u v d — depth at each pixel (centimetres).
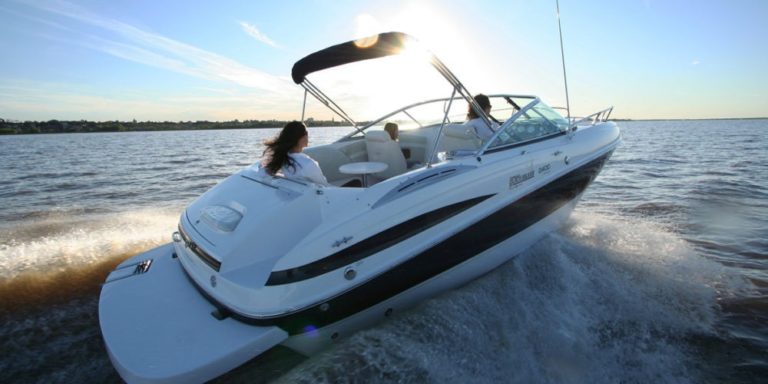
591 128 504
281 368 266
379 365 255
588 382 264
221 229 280
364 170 347
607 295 366
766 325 329
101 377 262
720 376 275
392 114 520
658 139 2739
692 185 899
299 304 253
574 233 512
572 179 445
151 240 517
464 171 339
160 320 254
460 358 271
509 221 377
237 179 350
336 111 448
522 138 409
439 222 319
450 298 331
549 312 334
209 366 222
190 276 292
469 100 352
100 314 260
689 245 505
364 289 281
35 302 352
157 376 212
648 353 295
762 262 454
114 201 842
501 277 376
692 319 336
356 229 276
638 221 618
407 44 294
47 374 263
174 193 939
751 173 1064
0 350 285
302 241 258
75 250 473
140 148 2580
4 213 717
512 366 271
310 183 295
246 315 246
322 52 323
